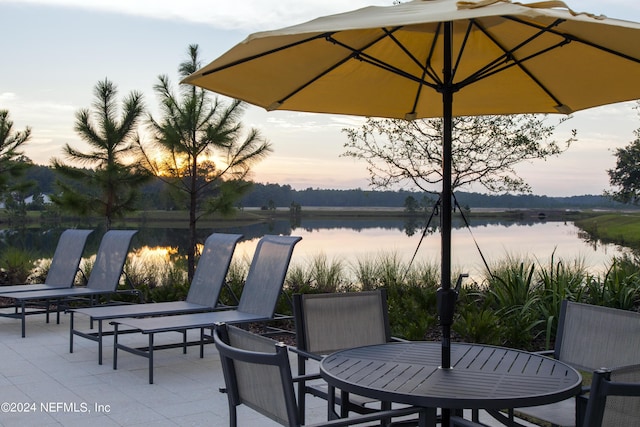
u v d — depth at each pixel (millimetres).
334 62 3193
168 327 4590
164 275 9523
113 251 6945
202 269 5992
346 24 2059
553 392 2211
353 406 2904
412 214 34469
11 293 6582
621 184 12703
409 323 5883
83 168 10969
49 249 12695
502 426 3521
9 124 12336
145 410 3861
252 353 2072
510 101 3734
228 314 5223
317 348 3414
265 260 5387
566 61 3133
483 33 3230
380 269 8656
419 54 3430
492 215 41500
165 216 21953
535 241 17219
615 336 2863
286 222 37938
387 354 2850
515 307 6160
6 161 12273
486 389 2258
